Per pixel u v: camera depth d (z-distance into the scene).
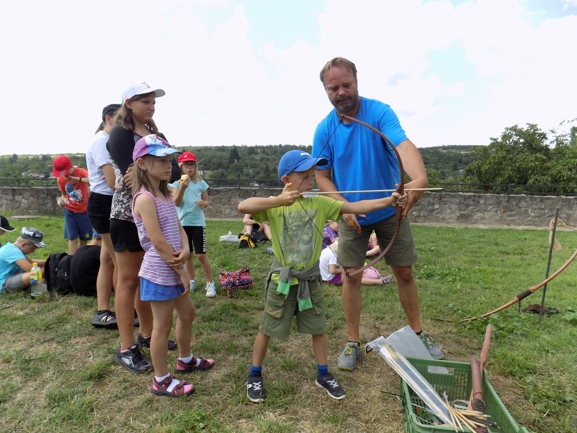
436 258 6.62
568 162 18.03
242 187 12.16
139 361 2.75
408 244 2.83
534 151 19.77
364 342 3.31
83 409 2.31
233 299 4.25
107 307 3.41
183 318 2.60
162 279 2.34
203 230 4.29
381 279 4.87
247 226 7.37
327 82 2.56
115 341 3.13
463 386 2.40
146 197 2.29
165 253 2.31
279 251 2.42
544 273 5.62
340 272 4.67
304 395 2.52
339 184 2.87
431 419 2.13
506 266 6.11
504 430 1.95
